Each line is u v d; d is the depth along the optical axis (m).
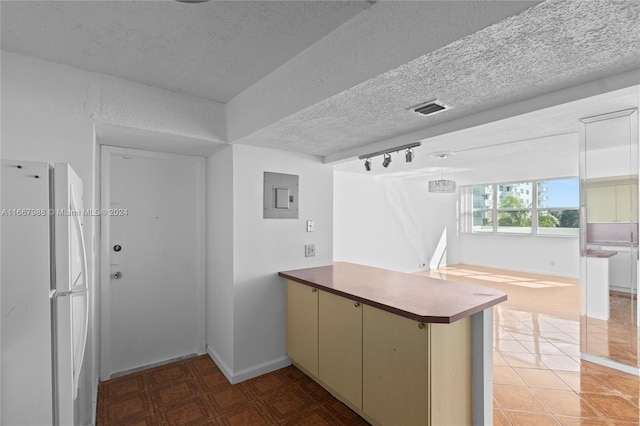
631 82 1.34
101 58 1.82
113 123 2.04
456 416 1.74
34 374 1.14
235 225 2.55
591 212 2.86
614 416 2.09
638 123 2.43
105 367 2.60
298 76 1.78
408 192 6.76
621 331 2.72
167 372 2.71
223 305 2.73
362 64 1.39
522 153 3.69
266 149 2.74
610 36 1.06
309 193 3.03
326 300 2.28
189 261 3.07
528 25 0.98
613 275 2.77
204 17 1.44
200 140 2.46
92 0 1.32
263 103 2.09
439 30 1.11
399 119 1.97
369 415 1.92
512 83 1.46
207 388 2.45
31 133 1.78
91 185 1.95
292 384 2.50
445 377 1.67
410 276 2.62
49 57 1.80
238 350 2.56
